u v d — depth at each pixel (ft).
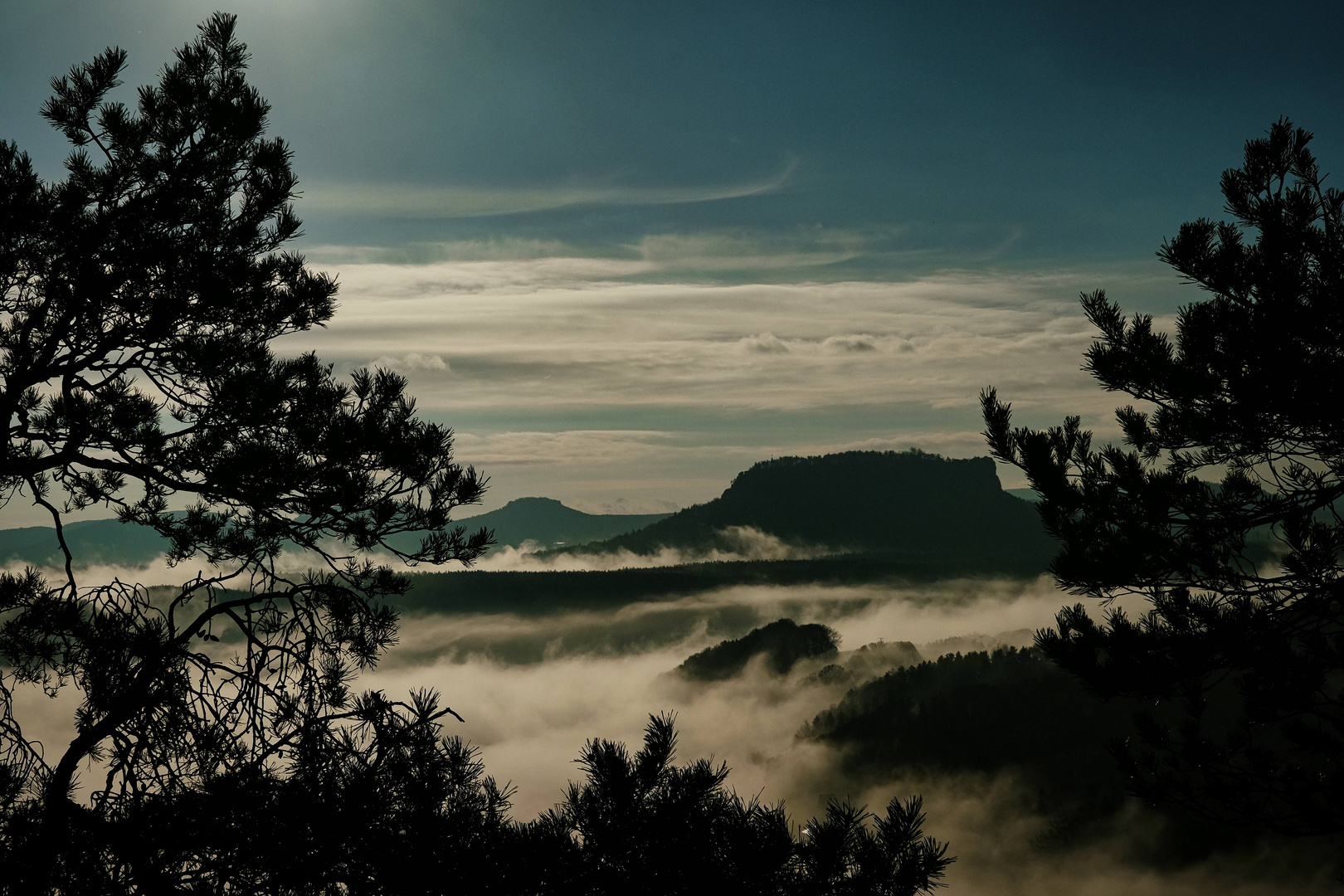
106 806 18.25
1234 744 23.57
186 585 23.85
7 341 23.27
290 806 16.60
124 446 24.48
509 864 14.87
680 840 14.52
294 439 25.18
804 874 14.24
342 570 25.30
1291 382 23.75
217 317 25.70
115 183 24.44
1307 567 22.95
